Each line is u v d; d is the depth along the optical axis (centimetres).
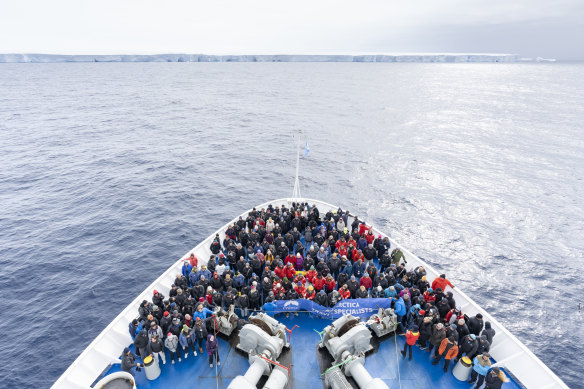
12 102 10512
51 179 4612
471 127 8375
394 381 1269
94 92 13288
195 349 1408
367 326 1463
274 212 2166
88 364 1285
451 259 3266
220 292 1588
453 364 1345
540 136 7531
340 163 5631
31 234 3347
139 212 3825
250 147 6328
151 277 2809
